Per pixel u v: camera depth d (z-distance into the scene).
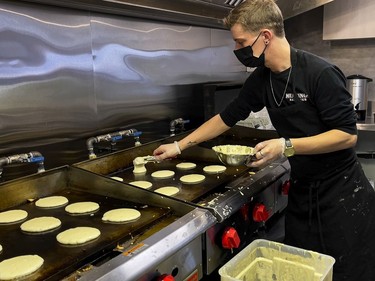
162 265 1.11
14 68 1.58
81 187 1.62
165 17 2.12
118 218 1.32
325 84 1.36
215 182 1.75
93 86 1.93
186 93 2.60
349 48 3.27
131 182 1.75
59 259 1.09
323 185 1.53
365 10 2.89
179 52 2.49
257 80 1.62
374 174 3.09
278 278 1.48
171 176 1.86
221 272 1.28
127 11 1.87
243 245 1.63
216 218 1.34
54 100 1.75
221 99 2.56
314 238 1.60
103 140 1.92
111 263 1.00
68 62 1.80
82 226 1.30
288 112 1.49
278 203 1.94
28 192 1.52
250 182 1.68
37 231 1.27
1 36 1.52
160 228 1.29
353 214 1.52
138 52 2.18
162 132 2.43
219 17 2.19
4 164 1.49
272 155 1.35
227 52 3.01
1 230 1.30
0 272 1.00
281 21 1.38
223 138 2.48
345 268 1.55
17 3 1.56
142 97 2.24
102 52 1.96
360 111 3.02
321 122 1.45
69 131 1.84
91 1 1.59
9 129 1.59
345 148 1.42
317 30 3.37
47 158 1.75
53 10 1.70
